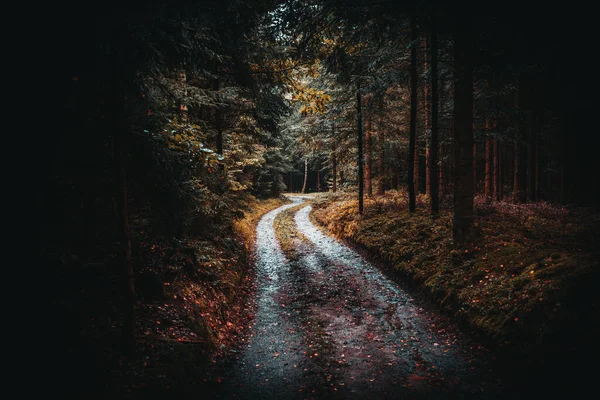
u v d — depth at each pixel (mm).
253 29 9305
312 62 11625
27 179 4637
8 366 3967
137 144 6305
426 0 8789
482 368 5730
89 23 4480
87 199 6551
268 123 13930
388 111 19422
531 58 8375
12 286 4363
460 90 9875
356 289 10688
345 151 22172
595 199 21469
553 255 7266
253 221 23953
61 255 6105
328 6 8711
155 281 7133
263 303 10141
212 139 13695
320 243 17562
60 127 5273
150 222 8328
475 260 8922
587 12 6422
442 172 20234
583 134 19641
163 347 5625
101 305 6094
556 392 4629
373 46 13797
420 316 8297
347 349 6984
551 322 5453
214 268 9844
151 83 7195
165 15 5191
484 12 8000
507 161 28578
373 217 16938
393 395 5277
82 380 4277
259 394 5457
